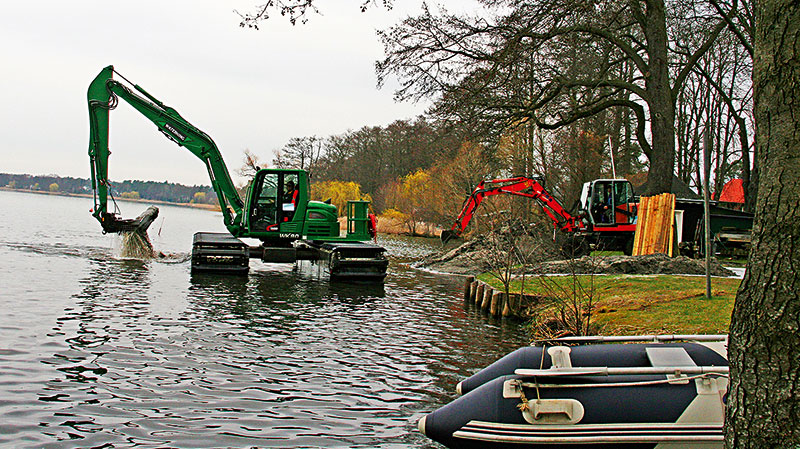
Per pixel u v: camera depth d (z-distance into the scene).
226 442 6.30
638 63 21.86
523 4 18.70
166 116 20.73
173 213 96.25
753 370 3.25
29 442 6.00
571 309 11.16
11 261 20.70
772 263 3.23
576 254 22.59
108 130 21.20
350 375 9.03
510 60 18.86
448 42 20.80
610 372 4.89
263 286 18.19
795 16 3.24
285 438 6.48
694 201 23.80
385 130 71.31
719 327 9.37
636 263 16.66
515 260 19.92
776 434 3.12
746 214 23.50
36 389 7.57
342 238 22.09
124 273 19.08
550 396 4.84
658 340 5.71
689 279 14.59
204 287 17.14
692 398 4.81
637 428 4.72
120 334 10.77
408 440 6.54
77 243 29.59
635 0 20.84
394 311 15.12
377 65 21.16
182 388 7.98
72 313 12.31
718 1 24.28
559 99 24.00
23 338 10.03
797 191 3.18
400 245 43.41
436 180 46.03
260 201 20.61
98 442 6.12
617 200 23.94
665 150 21.55
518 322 14.04
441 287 20.78
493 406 4.87
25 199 117.12
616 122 33.81
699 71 32.03
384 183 69.00
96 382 8.01
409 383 8.72
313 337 11.56
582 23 19.08
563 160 34.12
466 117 21.70
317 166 70.88
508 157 35.47
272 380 8.58
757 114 3.43
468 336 12.24
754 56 3.49
